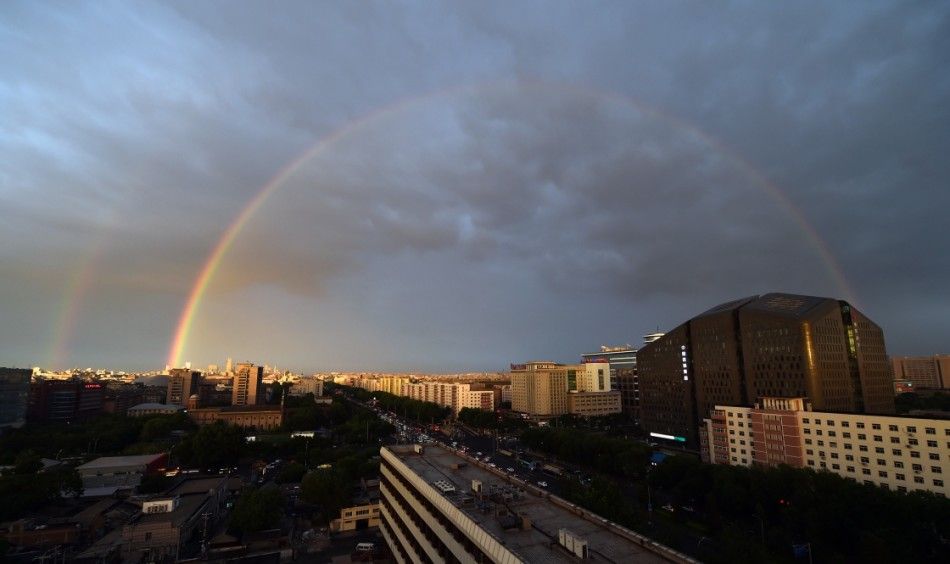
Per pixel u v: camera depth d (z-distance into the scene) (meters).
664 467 160.25
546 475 199.88
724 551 97.25
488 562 55.59
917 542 101.75
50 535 125.62
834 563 99.00
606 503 113.56
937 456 129.75
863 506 112.19
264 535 126.94
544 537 58.22
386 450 116.12
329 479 143.88
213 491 154.38
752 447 175.25
